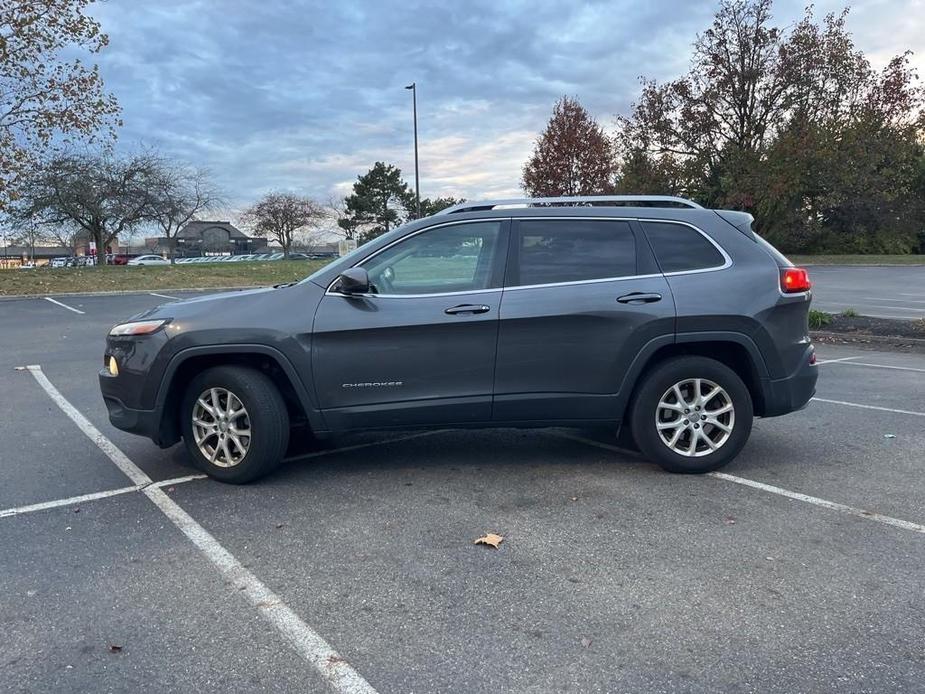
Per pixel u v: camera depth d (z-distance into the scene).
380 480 4.88
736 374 4.80
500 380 4.68
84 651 2.89
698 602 3.21
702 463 4.83
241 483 4.79
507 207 4.88
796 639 2.92
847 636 2.93
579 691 2.62
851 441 5.70
